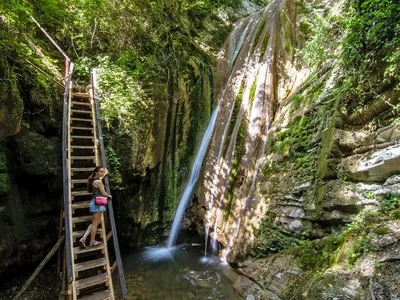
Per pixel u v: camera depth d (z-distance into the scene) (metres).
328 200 4.68
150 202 8.34
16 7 4.79
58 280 5.55
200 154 9.60
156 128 8.25
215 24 12.77
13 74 4.77
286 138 6.60
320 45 6.82
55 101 6.62
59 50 7.73
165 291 5.71
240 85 9.66
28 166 5.90
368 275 3.28
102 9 8.50
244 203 6.94
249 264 5.86
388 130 4.20
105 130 6.93
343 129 5.10
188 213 8.80
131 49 9.02
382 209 3.79
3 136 4.62
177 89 9.45
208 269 6.62
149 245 8.27
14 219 5.62
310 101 6.46
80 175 6.53
